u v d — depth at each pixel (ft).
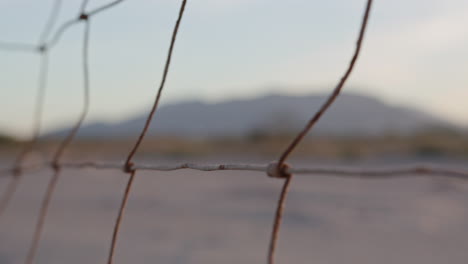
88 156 92.02
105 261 18.24
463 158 64.59
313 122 2.76
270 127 130.31
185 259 18.22
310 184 39.32
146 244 20.67
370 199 31.45
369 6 2.54
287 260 18.21
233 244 20.51
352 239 21.15
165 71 4.15
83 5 6.22
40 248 19.95
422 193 33.04
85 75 6.21
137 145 4.37
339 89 2.67
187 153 108.06
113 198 35.22
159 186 41.52
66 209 30.14
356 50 2.60
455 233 21.89
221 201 32.07
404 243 20.51
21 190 39.45
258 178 45.19
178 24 4.04
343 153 84.12
